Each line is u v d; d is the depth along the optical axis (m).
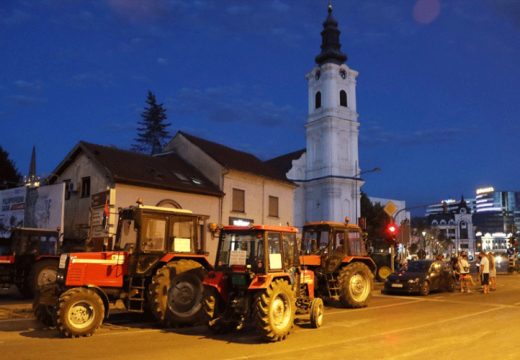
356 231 16.00
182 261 11.62
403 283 19.14
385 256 26.28
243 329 10.73
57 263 16.80
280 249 10.28
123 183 22.00
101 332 10.40
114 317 12.80
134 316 12.90
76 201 23.80
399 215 75.25
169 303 11.01
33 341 9.34
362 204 60.28
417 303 16.12
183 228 12.17
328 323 11.59
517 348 8.72
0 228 24.89
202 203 26.06
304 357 8.00
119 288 10.98
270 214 31.12
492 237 150.75
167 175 25.38
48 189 22.34
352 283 14.74
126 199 22.05
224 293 10.00
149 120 64.94
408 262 20.95
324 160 58.81
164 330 10.72
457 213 137.50
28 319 12.23
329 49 61.03
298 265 10.96
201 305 11.21
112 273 10.82
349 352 8.38
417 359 7.87
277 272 9.94
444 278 20.28
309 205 59.66
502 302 16.50
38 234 17.44
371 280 15.28
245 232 10.16
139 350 8.53
